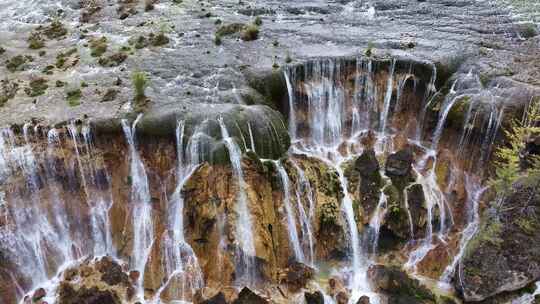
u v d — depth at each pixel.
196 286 21.44
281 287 21.55
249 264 21.59
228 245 21.59
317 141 28.55
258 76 27.72
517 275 21.66
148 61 30.25
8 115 25.38
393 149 27.59
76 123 24.00
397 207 23.83
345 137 28.81
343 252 23.52
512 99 25.27
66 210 23.42
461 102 26.27
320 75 28.72
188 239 22.17
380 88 28.78
